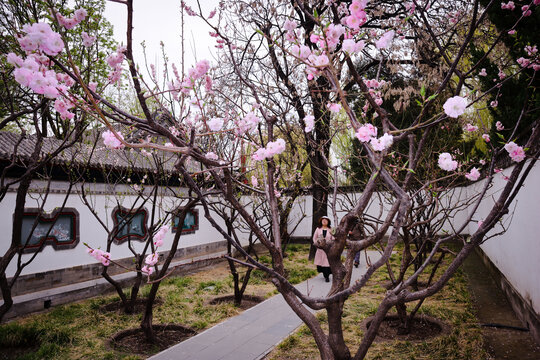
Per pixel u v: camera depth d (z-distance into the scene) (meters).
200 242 11.82
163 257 10.23
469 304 6.28
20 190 3.58
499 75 4.24
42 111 3.81
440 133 7.84
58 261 7.57
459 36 5.56
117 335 5.38
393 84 8.88
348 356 2.42
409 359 4.30
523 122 4.64
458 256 2.28
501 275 7.33
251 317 6.23
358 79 2.01
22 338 5.30
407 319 5.14
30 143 7.96
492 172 2.80
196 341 5.16
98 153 8.20
